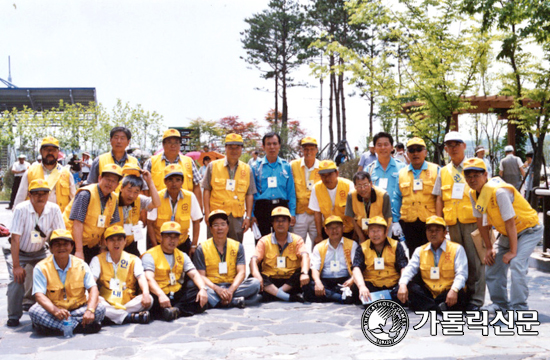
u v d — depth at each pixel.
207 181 6.80
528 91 10.21
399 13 10.70
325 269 6.34
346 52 11.24
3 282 7.26
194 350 4.30
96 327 4.91
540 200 12.00
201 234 11.52
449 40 10.62
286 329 4.93
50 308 4.82
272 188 6.86
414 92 11.14
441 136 13.75
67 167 6.28
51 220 5.30
